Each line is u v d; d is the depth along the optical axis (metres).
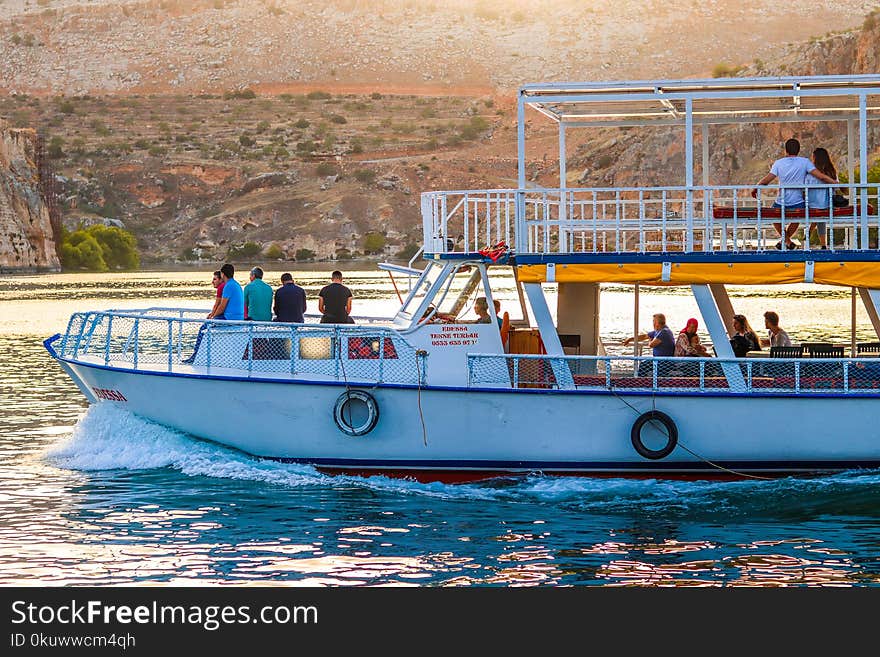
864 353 41.53
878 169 147.50
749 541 35.25
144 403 43.41
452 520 37.38
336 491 40.50
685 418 39.81
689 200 39.50
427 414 40.59
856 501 38.91
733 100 43.81
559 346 40.38
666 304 136.25
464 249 41.34
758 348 43.31
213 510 38.50
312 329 41.94
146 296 194.25
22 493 40.91
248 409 41.88
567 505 39.09
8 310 158.50
